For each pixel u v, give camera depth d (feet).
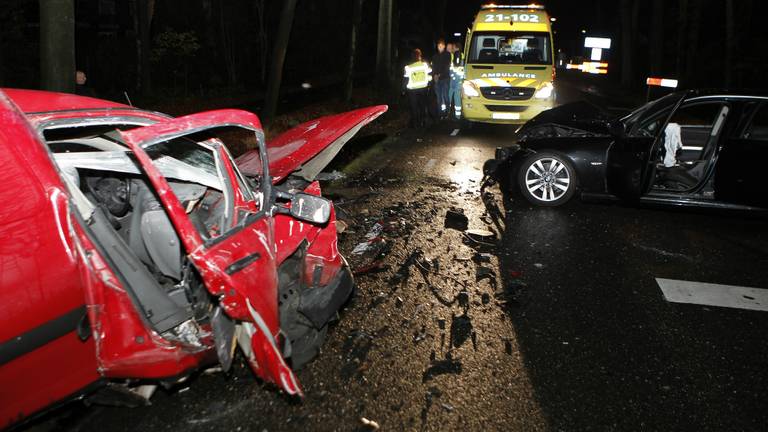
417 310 14.35
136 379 8.99
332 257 12.67
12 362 7.42
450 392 11.07
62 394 8.26
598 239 20.15
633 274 17.12
